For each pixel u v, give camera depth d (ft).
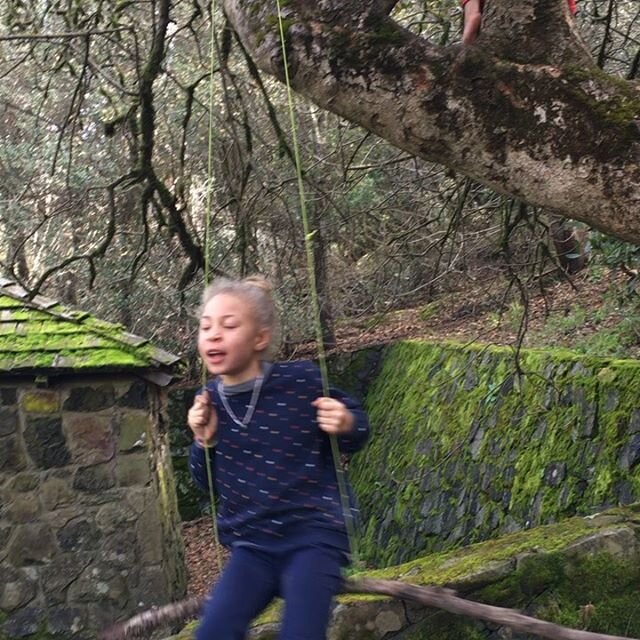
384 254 29.71
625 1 29.76
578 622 12.93
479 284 29.04
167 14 17.61
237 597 7.68
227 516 8.13
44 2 26.30
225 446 8.07
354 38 9.17
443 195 26.43
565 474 28.22
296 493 7.84
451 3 23.65
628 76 19.03
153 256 38.24
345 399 8.08
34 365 25.17
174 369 26.50
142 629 9.19
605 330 32.04
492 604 12.82
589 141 8.62
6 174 37.99
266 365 8.14
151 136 18.37
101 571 25.95
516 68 8.88
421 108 8.99
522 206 21.83
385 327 55.01
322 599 7.44
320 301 36.50
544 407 31.19
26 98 38.52
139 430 26.48
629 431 25.58
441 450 39.27
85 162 38.04
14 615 25.54
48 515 25.94
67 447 26.14
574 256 26.89
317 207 25.36
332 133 29.73
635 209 8.54
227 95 18.95
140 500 26.27
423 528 38.29
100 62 24.88
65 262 19.07
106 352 25.96
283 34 9.33
